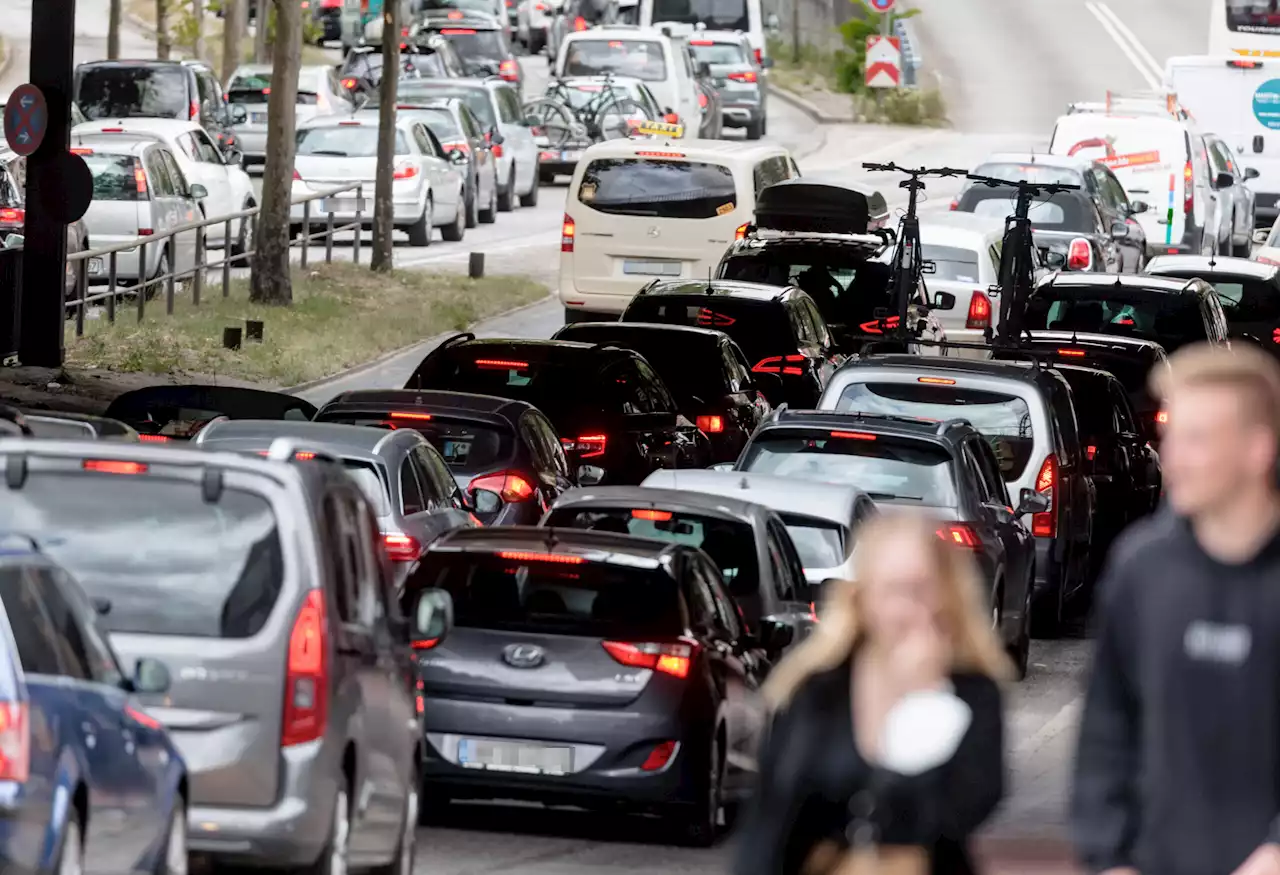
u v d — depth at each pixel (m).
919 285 81.06
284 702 25.97
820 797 16.83
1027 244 80.81
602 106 161.38
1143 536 16.86
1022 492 54.22
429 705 34.19
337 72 173.38
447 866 32.88
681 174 94.44
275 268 97.31
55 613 23.56
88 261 87.44
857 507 45.41
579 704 33.94
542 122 162.75
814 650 17.02
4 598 22.30
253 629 26.09
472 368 58.41
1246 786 16.47
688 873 32.88
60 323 75.94
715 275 85.88
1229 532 16.56
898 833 16.73
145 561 26.27
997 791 16.78
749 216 93.75
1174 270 97.31
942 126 196.00
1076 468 58.81
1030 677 52.44
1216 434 16.36
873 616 16.80
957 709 16.67
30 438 26.97
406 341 95.62
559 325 104.38
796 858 16.94
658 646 34.06
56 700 22.12
